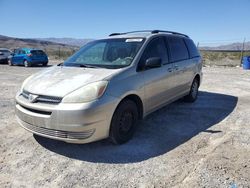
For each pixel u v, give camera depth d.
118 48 4.80
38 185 3.06
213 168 3.32
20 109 3.97
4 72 15.25
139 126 4.99
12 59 21.30
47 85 3.87
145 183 3.07
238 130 4.71
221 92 8.48
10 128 4.92
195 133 4.60
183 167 3.40
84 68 4.36
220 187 2.92
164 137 4.45
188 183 3.02
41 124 3.66
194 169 3.32
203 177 3.12
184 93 6.21
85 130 3.52
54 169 3.42
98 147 4.05
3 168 3.45
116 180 3.14
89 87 3.63
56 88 3.74
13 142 4.27
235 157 3.61
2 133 4.67
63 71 4.36
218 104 6.71
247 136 4.40
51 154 3.84
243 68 17.39
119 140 4.05
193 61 6.49
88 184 3.06
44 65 21.23
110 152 3.88
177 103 6.78
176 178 3.15
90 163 3.57
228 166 3.36
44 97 3.71
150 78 4.56
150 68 4.62
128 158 3.69
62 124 3.51
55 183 3.10
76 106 3.48
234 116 5.61
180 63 5.76
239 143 4.09
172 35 5.86
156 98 4.85
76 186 3.03
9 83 10.50
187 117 5.55
